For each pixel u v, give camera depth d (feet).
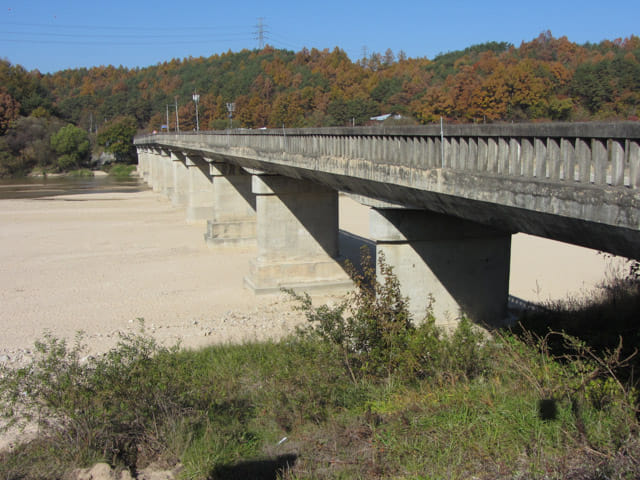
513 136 28.12
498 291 48.44
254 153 69.97
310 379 34.37
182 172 166.30
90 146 377.30
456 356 34.55
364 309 36.99
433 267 46.55
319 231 77.36
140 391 32.27
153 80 611.06
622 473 21.07
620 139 22.72
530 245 102.06
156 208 167.73
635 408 25.38
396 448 26.37
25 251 105.40
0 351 55.62
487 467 23.56
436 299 46.88
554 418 26.25
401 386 33.14
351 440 28.27
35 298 75.56
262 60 538.88
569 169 25.20
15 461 29.68
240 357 46.75
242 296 75.66
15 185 266.36
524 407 27.66
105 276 87.04
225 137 87.04
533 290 72.59
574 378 30.22
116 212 158.71
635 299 47.14
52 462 29.30
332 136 47.88
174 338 57.77
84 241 115.03
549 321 45.78
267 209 75.31
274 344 50.80
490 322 48.34
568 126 24.84
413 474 24.04
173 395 33.12
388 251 45.93
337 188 53.98
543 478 21.61
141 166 328.08
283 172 68.18
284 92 355.97
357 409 31.60
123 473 27.66
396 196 41.52
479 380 32.40
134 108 504.02
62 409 30.66
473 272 47.50
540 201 26.48
